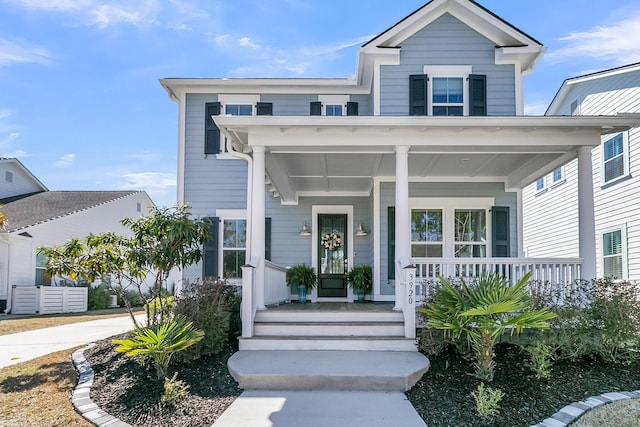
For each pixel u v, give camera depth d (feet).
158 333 18.53
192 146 38.09
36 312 51.65
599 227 41.96
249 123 23.76
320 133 24.59
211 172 37.76
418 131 24.66
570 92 48.24
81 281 61.05
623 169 38.60
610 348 20.08
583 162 25.13
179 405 16.01
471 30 34.22
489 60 34.04
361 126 24.07
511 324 17.61
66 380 19.24
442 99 33.73
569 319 20.68
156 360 18.45
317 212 39.24
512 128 24.38
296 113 38.63
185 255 23.47
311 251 38.83
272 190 37.83
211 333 21.65
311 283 36.83
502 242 34.32
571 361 20.10
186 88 38.50
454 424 14.42
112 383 18.54
